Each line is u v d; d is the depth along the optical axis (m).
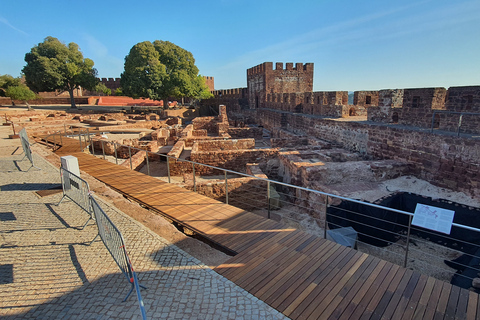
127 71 48.00
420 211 4.75
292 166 13.48
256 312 3.80
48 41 47.19
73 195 7.22
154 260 4.98
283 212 11.91
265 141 27.81
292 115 26.78
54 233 6.01
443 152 10.95
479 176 9.66
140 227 6.23
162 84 46.31
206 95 67.62
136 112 47.25
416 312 3.78
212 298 4.05
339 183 11.88
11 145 16.17
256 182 11.93
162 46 48.94
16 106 50.34
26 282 4.41
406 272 4.58
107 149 18.75
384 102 16.27
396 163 12.52
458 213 8.70
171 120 36.69
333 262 4.90
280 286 4.31
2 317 3.68
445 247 8.62
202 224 6.56
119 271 4.69
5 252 5.28
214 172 16.05
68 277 4.54
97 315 3.72
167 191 8.97
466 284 6.46
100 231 5.27
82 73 47.50
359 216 9.44
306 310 3.83
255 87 47.47
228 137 22.48
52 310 3.81
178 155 16.53
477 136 10.52
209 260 5.03
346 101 23.44
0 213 7.04
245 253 5.23
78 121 33.34
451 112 10.72
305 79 44.56
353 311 3.81
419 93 13.80
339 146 18.38
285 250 5.32
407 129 12.79
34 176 10.19
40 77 43.88
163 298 4.04
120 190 9.10
